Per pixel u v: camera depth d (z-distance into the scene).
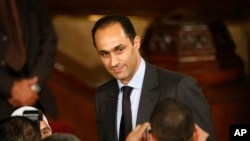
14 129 5.30
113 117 6.95
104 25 6.31
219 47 13.02
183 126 5.27
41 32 10.55
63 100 13.41
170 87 6.61
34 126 5.44
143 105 6.68
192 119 5.36
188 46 12.73
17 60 10.11
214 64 12.78
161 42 12.91
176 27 12.87
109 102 7.06
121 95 6.96
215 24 13.33
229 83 13.05
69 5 15.52
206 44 12.85
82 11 15.58
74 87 13.50
